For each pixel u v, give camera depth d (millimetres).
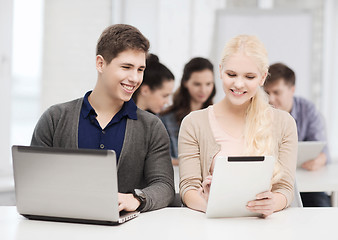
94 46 4203
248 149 1880
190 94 3180
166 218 1637
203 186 1777
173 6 4516
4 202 3566
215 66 4562
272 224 1580
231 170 1558
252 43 1814
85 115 1857
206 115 1996
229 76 1824
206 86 3146
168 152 1912
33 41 3961
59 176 1511
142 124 1895
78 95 4156
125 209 1628
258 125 1894
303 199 2906
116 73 1714
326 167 3029
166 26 4508
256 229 1520
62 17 4059
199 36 4625
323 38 5070
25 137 4766
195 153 1961
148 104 3000
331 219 1650
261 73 1824
